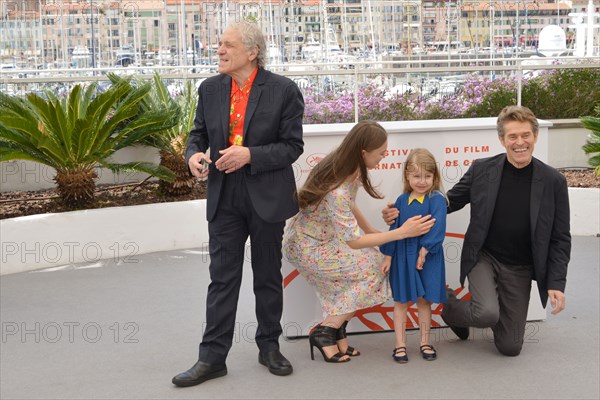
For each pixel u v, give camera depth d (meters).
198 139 4.69
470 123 5.30
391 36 21.52
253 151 4.34
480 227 4.79
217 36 18.84
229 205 4.50
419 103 11.11
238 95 4.50
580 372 4.59
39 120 8.16
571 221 8.23
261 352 4.72
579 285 6.38
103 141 8.05
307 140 5.12
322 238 4.73
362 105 10.91
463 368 4.67
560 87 11.38
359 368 4.69
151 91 9.08
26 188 9.52
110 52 18.02
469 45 21.42
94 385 4.56
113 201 8.61
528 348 4.99
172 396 4.36
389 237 4.63
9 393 4.47
